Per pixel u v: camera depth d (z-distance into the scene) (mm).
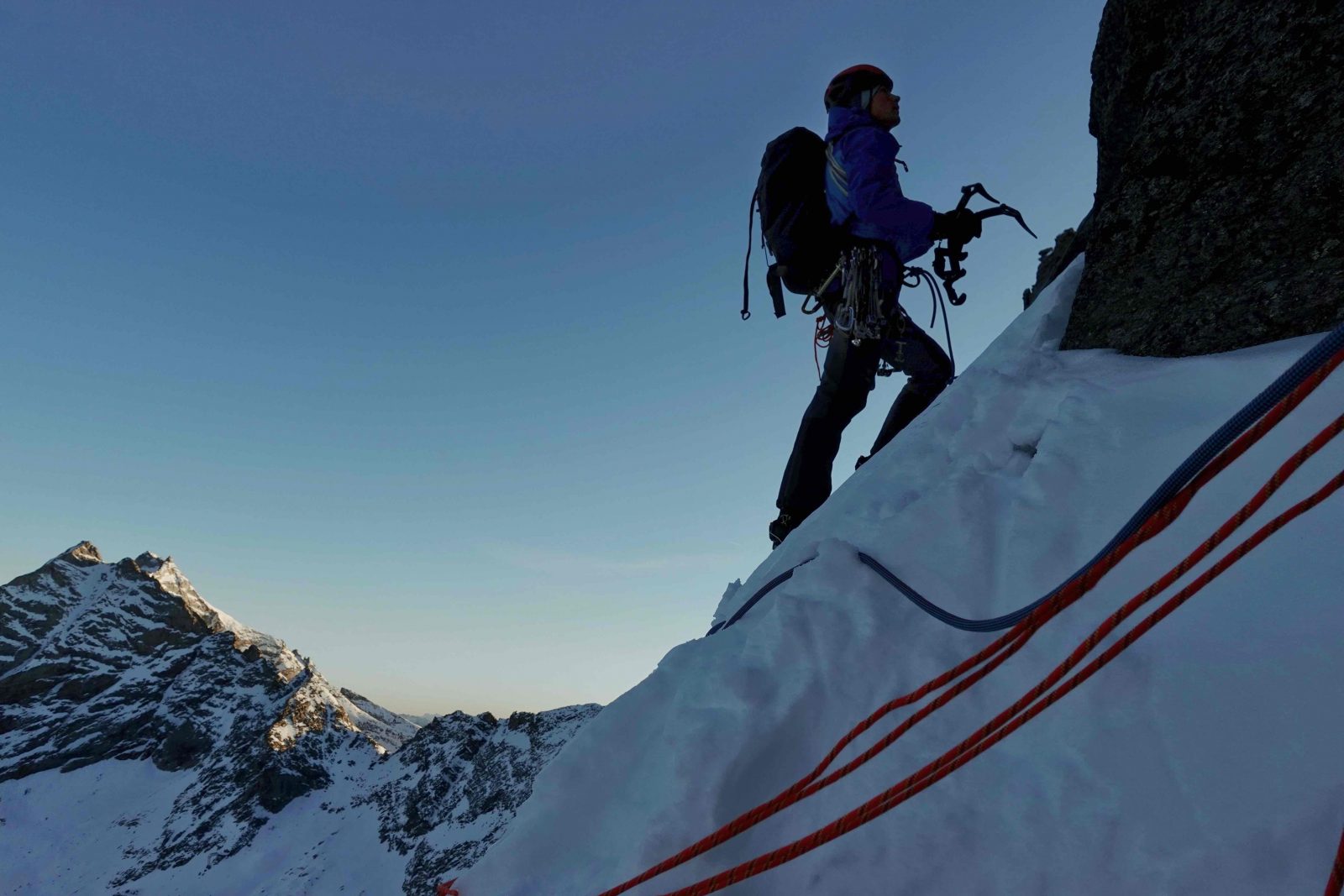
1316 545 1959
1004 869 1888
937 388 4609
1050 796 1948
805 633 2773
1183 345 2994
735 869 2084
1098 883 1746
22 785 177875
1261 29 3160
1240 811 1676
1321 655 1778
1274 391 1512
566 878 2654
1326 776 1626
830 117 4027
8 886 143125
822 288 4133
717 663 2969
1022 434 3139
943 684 2059
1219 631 1981
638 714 3092
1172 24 4180
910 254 4000
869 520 3334
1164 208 3357
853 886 2031
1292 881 1536
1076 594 1795
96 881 146125
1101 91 5289
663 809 2455
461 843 136750
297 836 156125
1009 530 2715
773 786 2449
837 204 3988
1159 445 2484
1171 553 2219
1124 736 1944
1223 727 1813
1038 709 1735
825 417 4375
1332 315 2555
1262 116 3070
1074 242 5922
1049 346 3867
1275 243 2877
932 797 2125
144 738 193500
